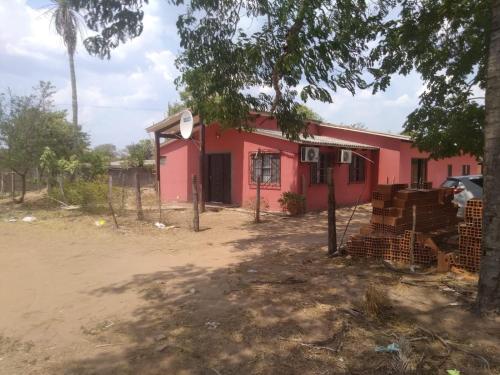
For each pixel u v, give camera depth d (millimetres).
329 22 6812
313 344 3895
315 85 6633
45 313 4957
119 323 4582
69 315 4875
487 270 4352
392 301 4910
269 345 3906
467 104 8773
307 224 11891
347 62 7438
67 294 5668
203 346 3932
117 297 5492
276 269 6613
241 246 8742
